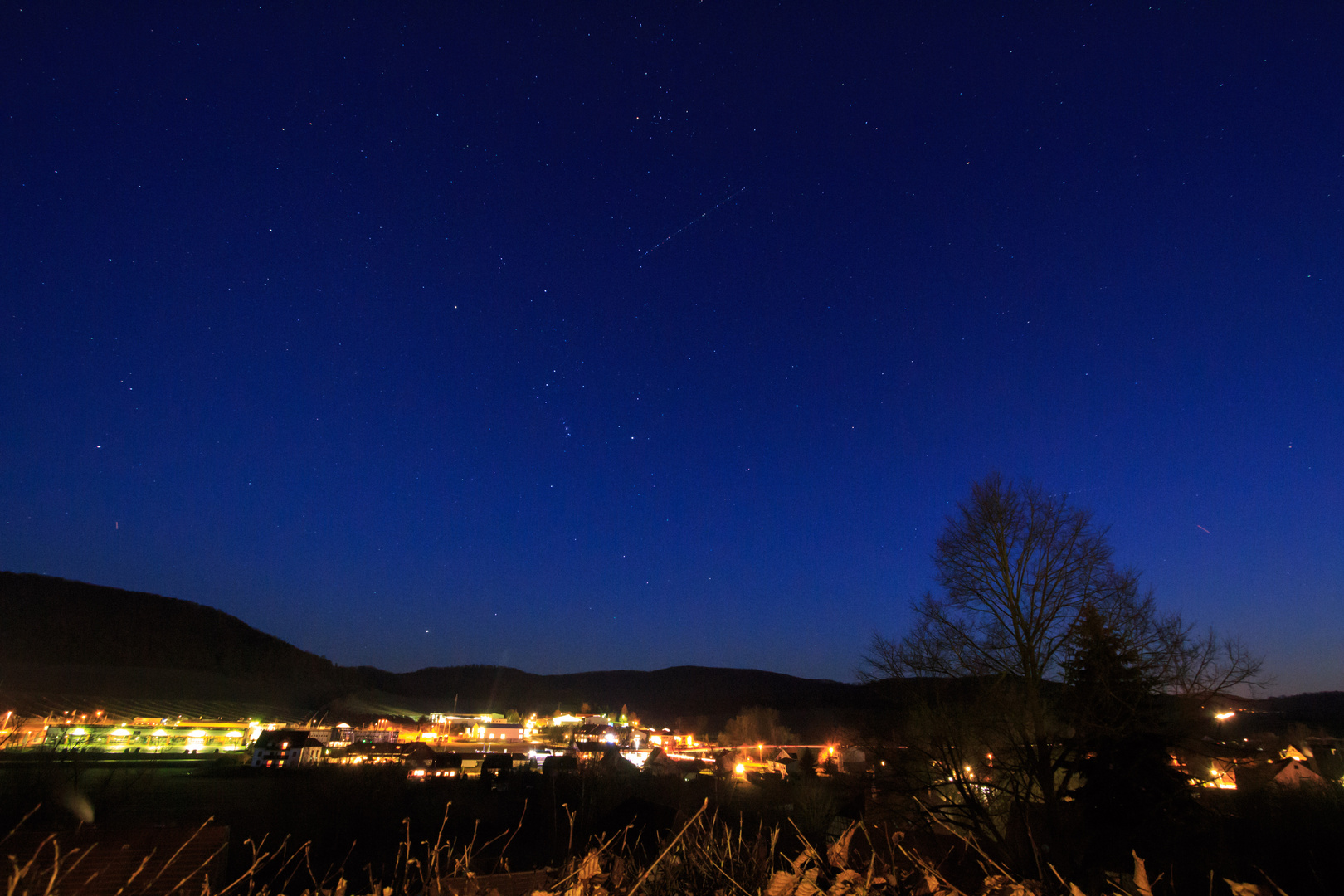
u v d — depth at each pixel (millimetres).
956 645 19297
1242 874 16344
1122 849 16688
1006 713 17688
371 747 71375
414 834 33531
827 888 3365
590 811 24328
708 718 161375
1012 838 16625
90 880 3086
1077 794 17562
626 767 56875
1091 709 16844
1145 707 17047
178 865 7320
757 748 85750
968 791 16844
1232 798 20250
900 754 18156
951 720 18047
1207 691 16703
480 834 31859
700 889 3473
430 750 71375
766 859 3559
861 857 3613
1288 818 18469
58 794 23609
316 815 34719
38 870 2949
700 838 3658
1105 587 18312
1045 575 18750
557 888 3656
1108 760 16969
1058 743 17625
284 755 61000
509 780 49312
